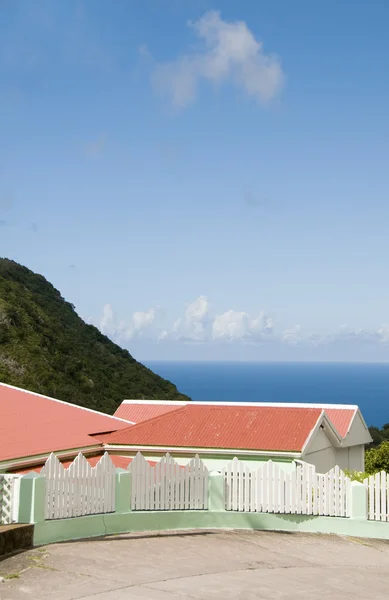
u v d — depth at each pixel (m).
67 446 19.48
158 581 10.25
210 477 14.97
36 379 51.72
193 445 20.84
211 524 14.80
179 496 14.61
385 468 26.08
